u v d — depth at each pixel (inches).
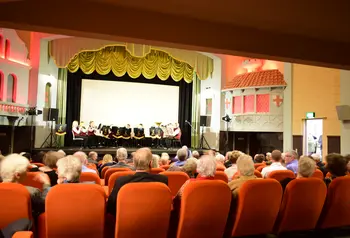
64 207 95.3
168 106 597.9
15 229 79.0
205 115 558.9
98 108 560.4
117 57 529.7
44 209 104.1
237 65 563.5
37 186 139.6
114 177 138.2
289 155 213.6
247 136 550.0
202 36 166.4
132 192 98.3
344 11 151.3
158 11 157.2
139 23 155.6
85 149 457.1
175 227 116.8
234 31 173.5
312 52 192.2
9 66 424.8
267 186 115.2
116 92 571.5
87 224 98.3
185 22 163.3
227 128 513.0
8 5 138.9
